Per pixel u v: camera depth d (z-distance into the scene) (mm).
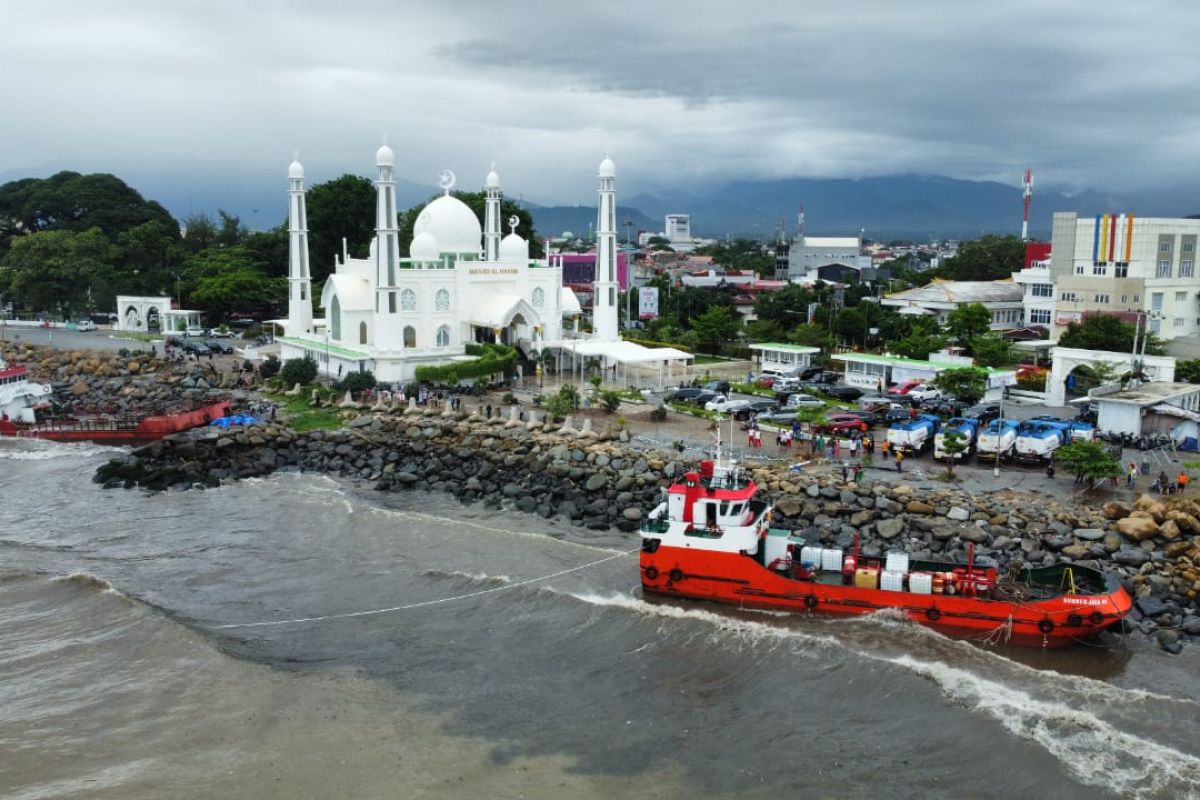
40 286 172125
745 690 42344
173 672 44125
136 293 180750
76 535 63281
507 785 35344
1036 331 138125
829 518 59688
